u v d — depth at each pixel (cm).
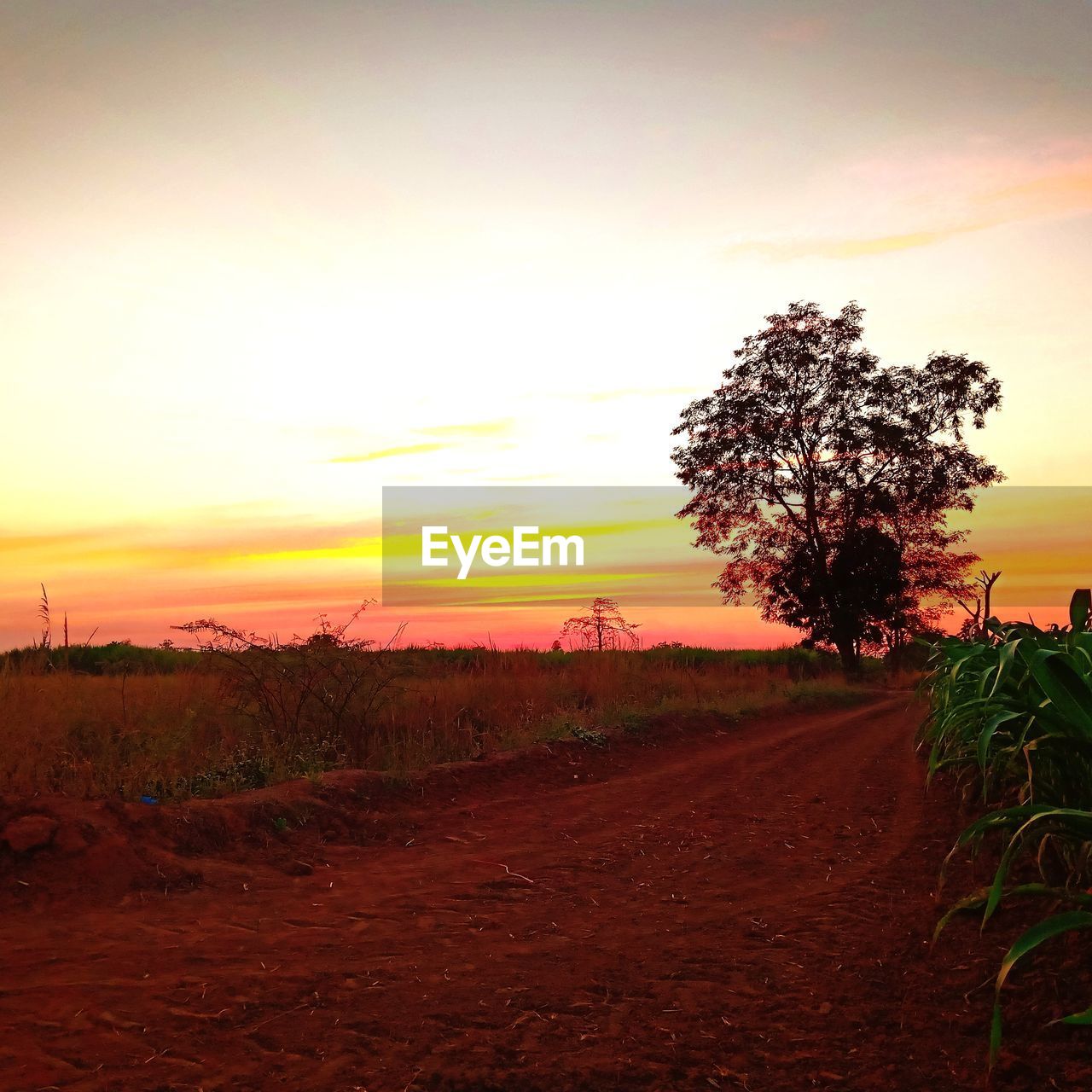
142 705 965
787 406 3797
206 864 575
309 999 365
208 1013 351
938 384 3688
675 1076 303
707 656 2681
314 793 726
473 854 635
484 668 1463
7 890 508
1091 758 364
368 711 1012
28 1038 326
